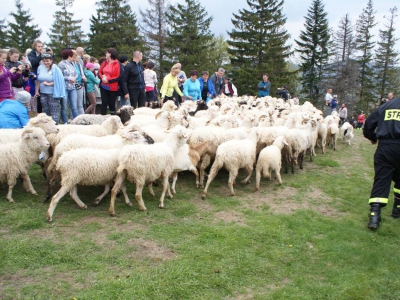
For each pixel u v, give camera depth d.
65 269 4.39
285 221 6.13
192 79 13.96
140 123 8.73
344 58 55.66
